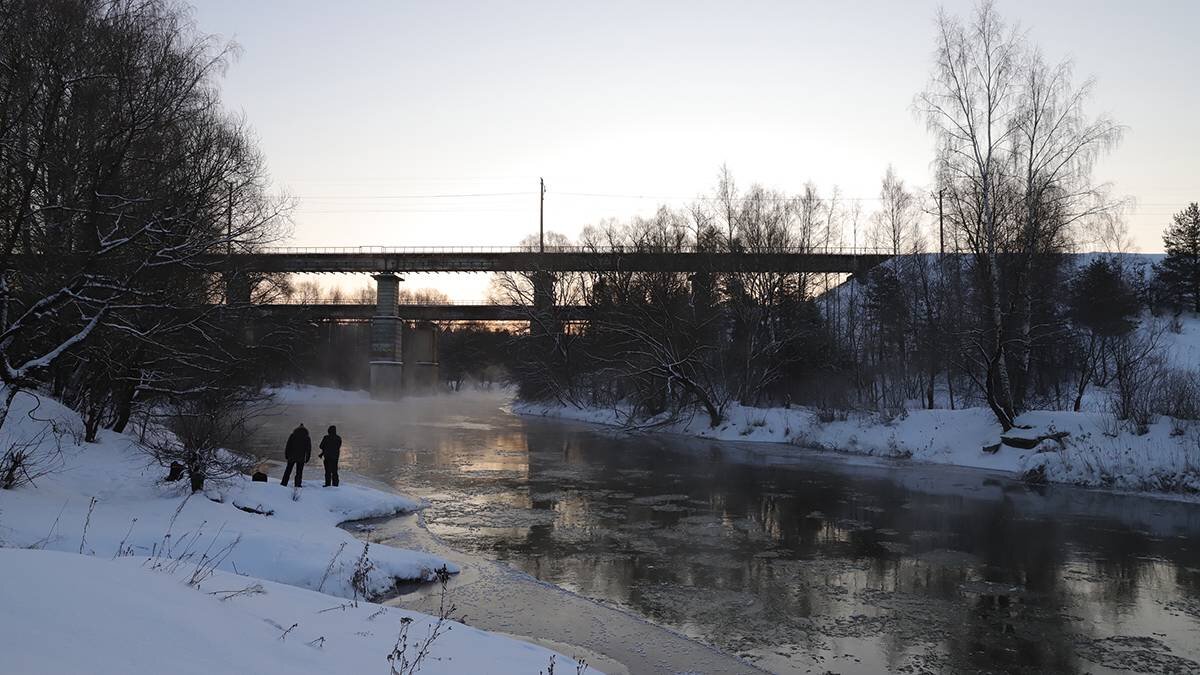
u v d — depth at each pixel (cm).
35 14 1390
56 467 1418
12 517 973
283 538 1112
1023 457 2469
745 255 4166
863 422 3316
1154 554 1361
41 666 293
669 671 786
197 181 1755
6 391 1506
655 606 1032
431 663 562
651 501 1891
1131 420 2388
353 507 1625
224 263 1905
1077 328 3947
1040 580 1184
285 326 2811
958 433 2889
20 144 1397
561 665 659
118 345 1736
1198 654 870
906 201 5288
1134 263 6431
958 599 1080
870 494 2025
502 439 3703
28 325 1362
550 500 1897
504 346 7312
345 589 984
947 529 1571
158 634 390
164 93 1612
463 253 7725
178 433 1655
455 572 1167
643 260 4553
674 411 4319
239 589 661
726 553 1347
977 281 2923
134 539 999
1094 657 859
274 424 4503
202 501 1324
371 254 7819
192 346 1975
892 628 952
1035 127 2716
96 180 1477
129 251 1588
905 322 4672
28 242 1458
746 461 2800
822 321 4691
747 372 4184
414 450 3116
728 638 907
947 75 2856
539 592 1068
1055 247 2738
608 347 5197
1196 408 2311
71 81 1386
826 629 945
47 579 426
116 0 1587
